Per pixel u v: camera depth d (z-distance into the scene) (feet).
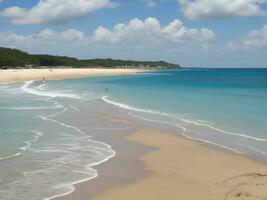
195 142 71.26
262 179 46.93
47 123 90.22
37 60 579.07
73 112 112.27
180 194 42.27
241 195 40.91
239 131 80.07
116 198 41.39
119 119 99.45
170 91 194.18
